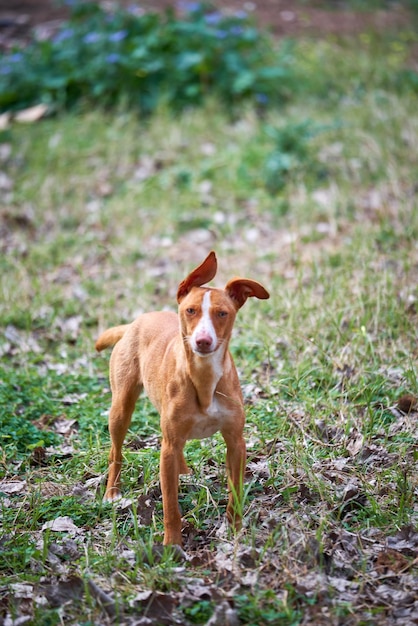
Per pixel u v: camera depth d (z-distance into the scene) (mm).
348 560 5273
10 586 5113
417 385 7184
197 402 5348
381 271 9188
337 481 6109
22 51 15508
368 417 6898
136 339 6121
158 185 12266
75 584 5090
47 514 6008
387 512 5703
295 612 4816
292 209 11406
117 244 11070
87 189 12430
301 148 12273
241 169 12297
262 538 5496
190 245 11031
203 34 14594
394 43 16047
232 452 5535
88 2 16391
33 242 11344
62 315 9477
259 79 14352
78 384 8008
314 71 14656
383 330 8156
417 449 6449
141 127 13781
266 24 17109
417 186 11234
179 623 4770
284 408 7129
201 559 5312
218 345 5148
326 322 8320
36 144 13398
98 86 14164
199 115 13703
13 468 6625
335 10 18406
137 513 5898
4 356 8680
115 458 6223
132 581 5141
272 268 10094
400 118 12875
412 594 4914
